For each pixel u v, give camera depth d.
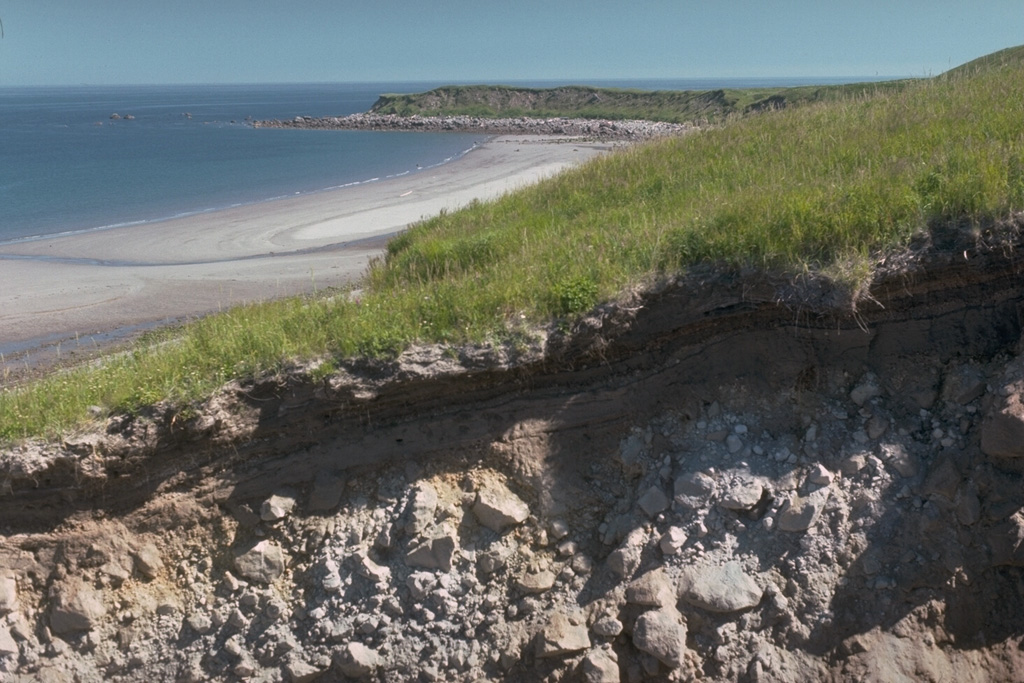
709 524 5.98
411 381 6.36
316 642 5.72
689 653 5.50
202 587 5.96
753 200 7.65
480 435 6.46
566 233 9.38
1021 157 7.20
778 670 5.37
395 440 6.46
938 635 5.45
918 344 6.58
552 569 5.98
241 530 6.20
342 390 6.28
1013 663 5.46
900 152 8.97
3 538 5.95
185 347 7.12
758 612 5.59
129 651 5.70
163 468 6.19
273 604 5.80
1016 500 5.68
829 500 5.93
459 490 6.30
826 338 6.65
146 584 5.96
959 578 5.57
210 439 6.21
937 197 6.70
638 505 6.19
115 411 6.14
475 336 6.50
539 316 6.61
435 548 5.94
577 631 5.62
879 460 6.05
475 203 14.51
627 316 6.62
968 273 6.52
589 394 6.66
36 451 5.90
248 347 6.61
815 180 8.38
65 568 5.91
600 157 13.82
